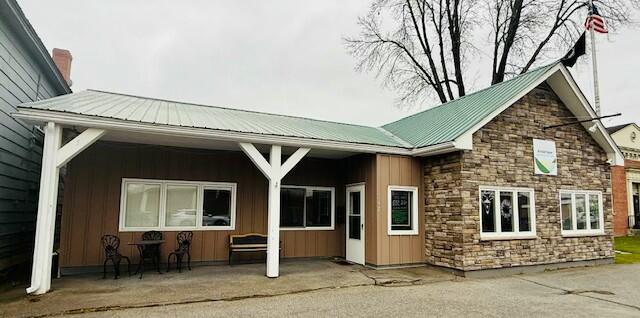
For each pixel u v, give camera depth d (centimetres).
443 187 934
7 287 717
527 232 959
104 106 808
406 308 601
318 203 1127
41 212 644
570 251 1019
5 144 801
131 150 920
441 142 884
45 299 615
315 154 1055
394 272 891
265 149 972
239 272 870
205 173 991
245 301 635
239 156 1036
